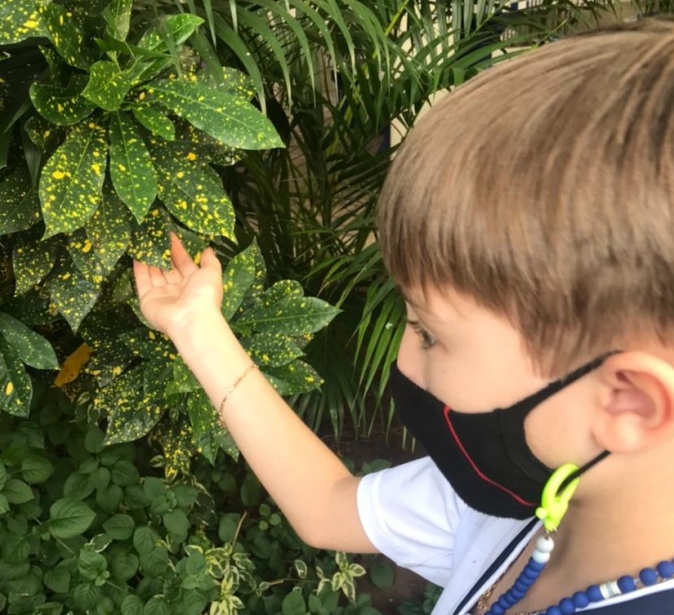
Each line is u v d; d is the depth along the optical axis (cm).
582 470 41
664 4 179
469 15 158
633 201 33
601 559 44
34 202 86
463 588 61
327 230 168
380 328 139
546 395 40
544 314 37
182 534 128
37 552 120
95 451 127
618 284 34
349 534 72
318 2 103
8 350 100
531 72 39
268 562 151
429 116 42
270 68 157
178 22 79
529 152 36
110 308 114
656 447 38
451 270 38
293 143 193
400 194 41
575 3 193
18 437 124
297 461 72
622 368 36
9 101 86
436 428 50
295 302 108
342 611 142
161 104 84
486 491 52
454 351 43
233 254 160
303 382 111
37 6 73
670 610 40
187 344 71
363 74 147
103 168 79
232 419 70
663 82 35
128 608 116
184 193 86
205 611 134
